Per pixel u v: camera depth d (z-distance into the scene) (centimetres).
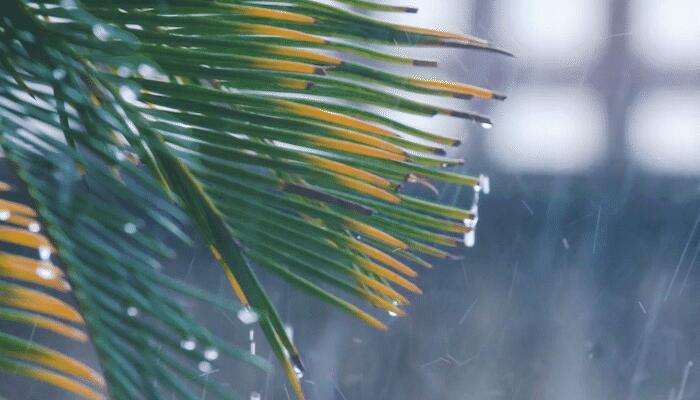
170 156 100
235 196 101
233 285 102
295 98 103
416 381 449
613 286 563
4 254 100
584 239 608
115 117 100
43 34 101
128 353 99
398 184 102
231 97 101
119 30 100
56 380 100
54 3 101
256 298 100
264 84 102
